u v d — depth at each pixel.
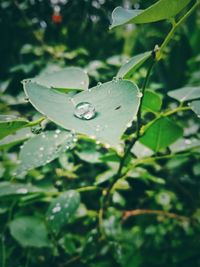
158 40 0.39
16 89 0.39
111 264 0.29
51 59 0.40
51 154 0.13
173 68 0.41
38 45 0.44
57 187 0.25
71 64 0.40
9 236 0.25
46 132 0.14
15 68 0.37
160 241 0.30
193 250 0.30
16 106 0.32
